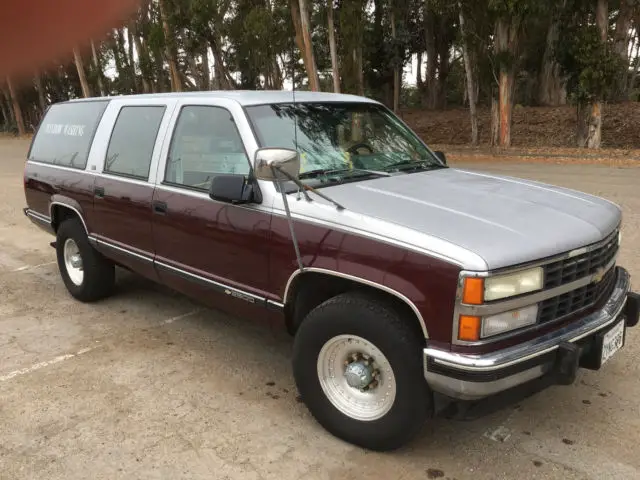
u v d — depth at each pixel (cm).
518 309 268
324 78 2802
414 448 314
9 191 1298
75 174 511
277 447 317
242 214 351
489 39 1941
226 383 391
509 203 327
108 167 475
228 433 331
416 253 270
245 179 344
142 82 3052
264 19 2281
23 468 301
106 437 328
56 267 681
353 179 362
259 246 343
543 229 290
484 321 258
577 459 302
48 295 578
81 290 539
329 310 302
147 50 2617
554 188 382
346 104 431
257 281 351
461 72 3447
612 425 333
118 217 460
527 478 288
